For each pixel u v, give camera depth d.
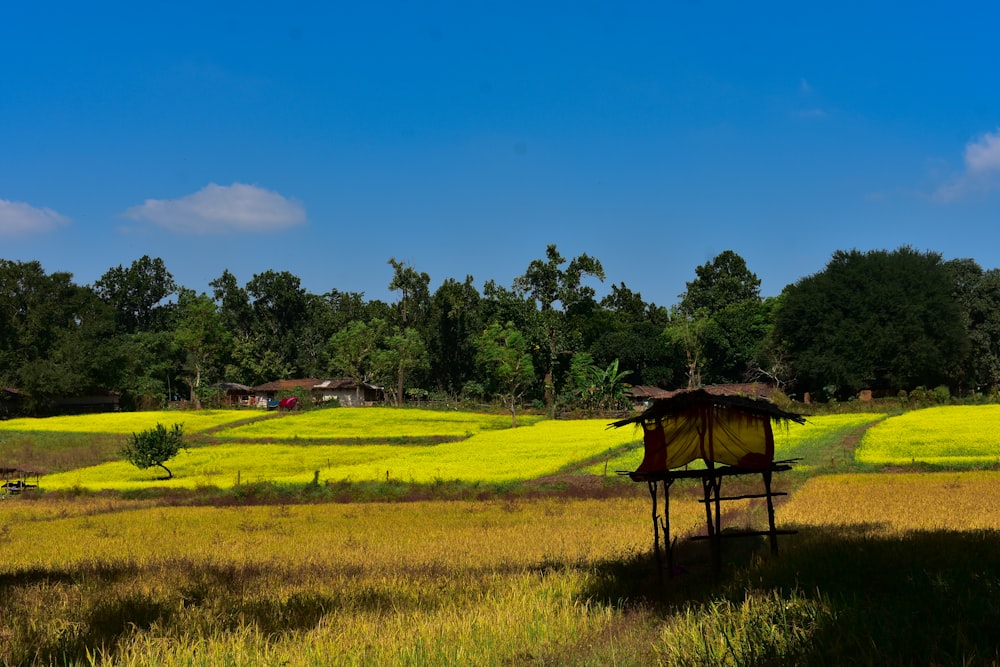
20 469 54.62
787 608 7.76
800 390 95.06
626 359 117.94
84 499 39.81
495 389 117.56
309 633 8.98
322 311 154.50
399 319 131.88
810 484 29.95
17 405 100.81
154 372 128.38
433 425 76.25
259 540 22.86
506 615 9.69
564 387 109.06
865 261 90.19
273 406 111.25
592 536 20.41
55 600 12.32
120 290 168.12
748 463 13.24
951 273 98.38
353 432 70.81
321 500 36.19
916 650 6.09
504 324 122.81
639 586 12.16
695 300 144.12
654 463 13.67
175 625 9.97
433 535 22.52
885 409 72.81
